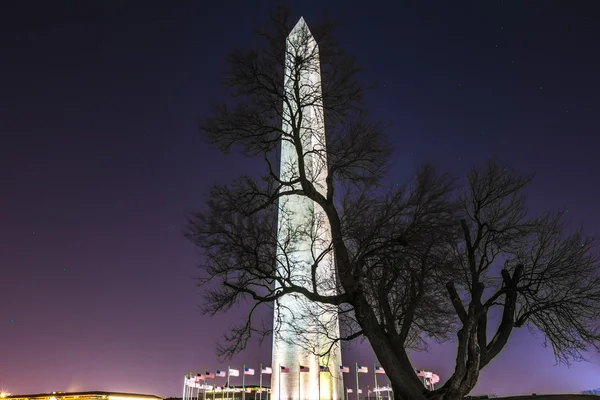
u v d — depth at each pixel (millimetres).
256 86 15734
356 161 16172
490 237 16906
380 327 14055
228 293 14750
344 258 14219
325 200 14844
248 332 14953
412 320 16031
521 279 16188
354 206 14758
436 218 13930
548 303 15727
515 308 15727
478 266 17250
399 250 14023
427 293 16453
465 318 14984
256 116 15734
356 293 13953
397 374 13562
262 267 14859
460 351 14328
